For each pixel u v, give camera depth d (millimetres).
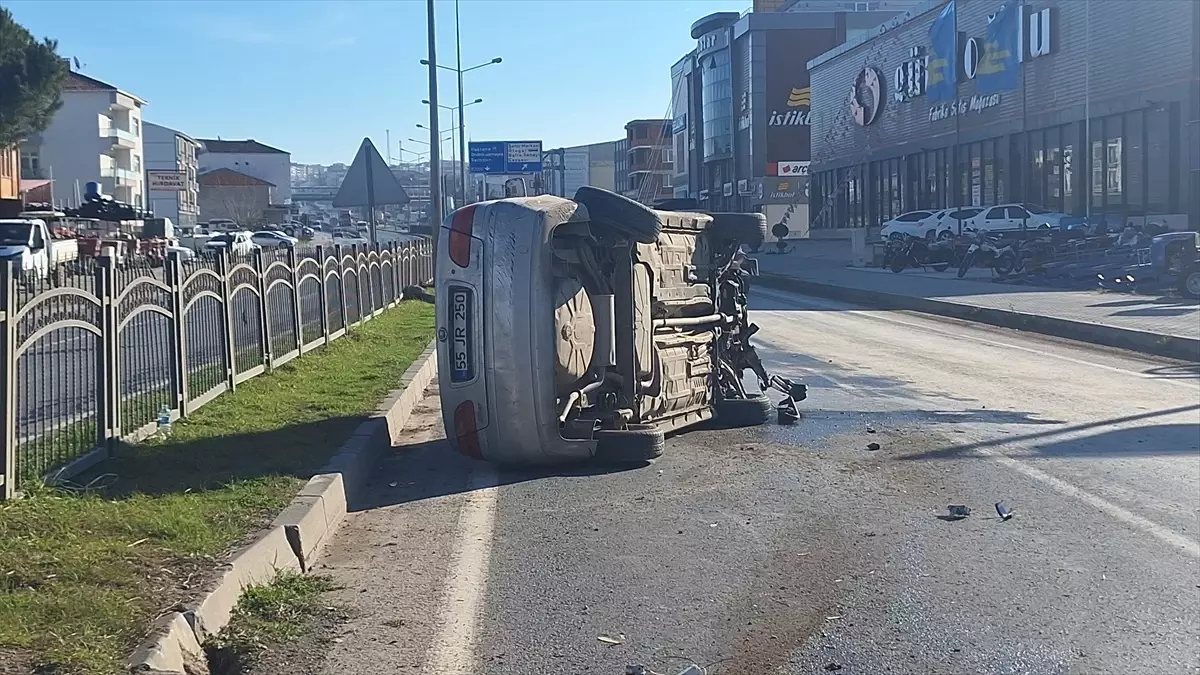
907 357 16312
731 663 5109
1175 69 34969
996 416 11281
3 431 6660
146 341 9164
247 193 119938
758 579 6293
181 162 104000
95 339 8078
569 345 9016
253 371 12609
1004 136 45312
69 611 4953
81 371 7867
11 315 6730
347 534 7371
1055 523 7352
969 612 5719
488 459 9172
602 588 6180
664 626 5586
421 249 32969
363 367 14578
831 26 77500
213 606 5367
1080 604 5828
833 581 6234
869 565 6512
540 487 8617
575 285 9133
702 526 7406
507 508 7996
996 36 44938
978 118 47531
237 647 5168
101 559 5711
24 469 7012
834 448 9828
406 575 6457
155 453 8461
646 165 110125
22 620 4809
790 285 34031
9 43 40781
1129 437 10117
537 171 63031
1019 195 44469
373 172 20281
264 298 13203
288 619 5621
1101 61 38594
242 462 8297
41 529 6102
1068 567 6438
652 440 9227
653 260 9914
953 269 36281
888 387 13328
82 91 79875
